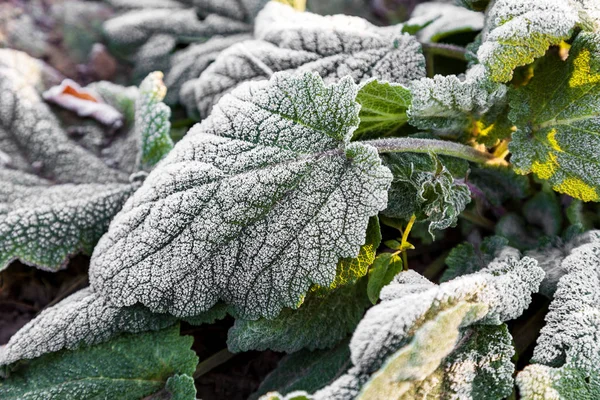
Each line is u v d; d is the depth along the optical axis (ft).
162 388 1.50
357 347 1.29
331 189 1.43
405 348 1.24
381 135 1.60
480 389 1.39
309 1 2.07
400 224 1.57
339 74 1.63
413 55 1.65
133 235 1.47
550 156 1.51
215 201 1.45
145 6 2.03
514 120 1.54
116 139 1.78
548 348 1.41
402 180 1.50
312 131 1.45
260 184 1.44
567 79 1.50
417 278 1.45
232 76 1.68
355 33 1.66
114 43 1.99
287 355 1.60
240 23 1.98
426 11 1.93
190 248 1.45
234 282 1.46
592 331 1.40
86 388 1.48
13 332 1.73
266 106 1.46
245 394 1.68
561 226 1.65
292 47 1.66
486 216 1.74
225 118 1.48
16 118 1.74
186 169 1.47
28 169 1.71
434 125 1.54
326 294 1.53
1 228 1.59
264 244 1.44
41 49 2.01
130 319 1.49
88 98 1.81
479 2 1.61
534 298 1.63
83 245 1.63
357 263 1.46
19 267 1.74
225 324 1.70
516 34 1.44
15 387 1.47
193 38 1.98
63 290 1.73
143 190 1.50
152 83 1.69
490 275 1.40
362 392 1.23
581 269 1.48
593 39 1.46
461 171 1.57
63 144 1.74
